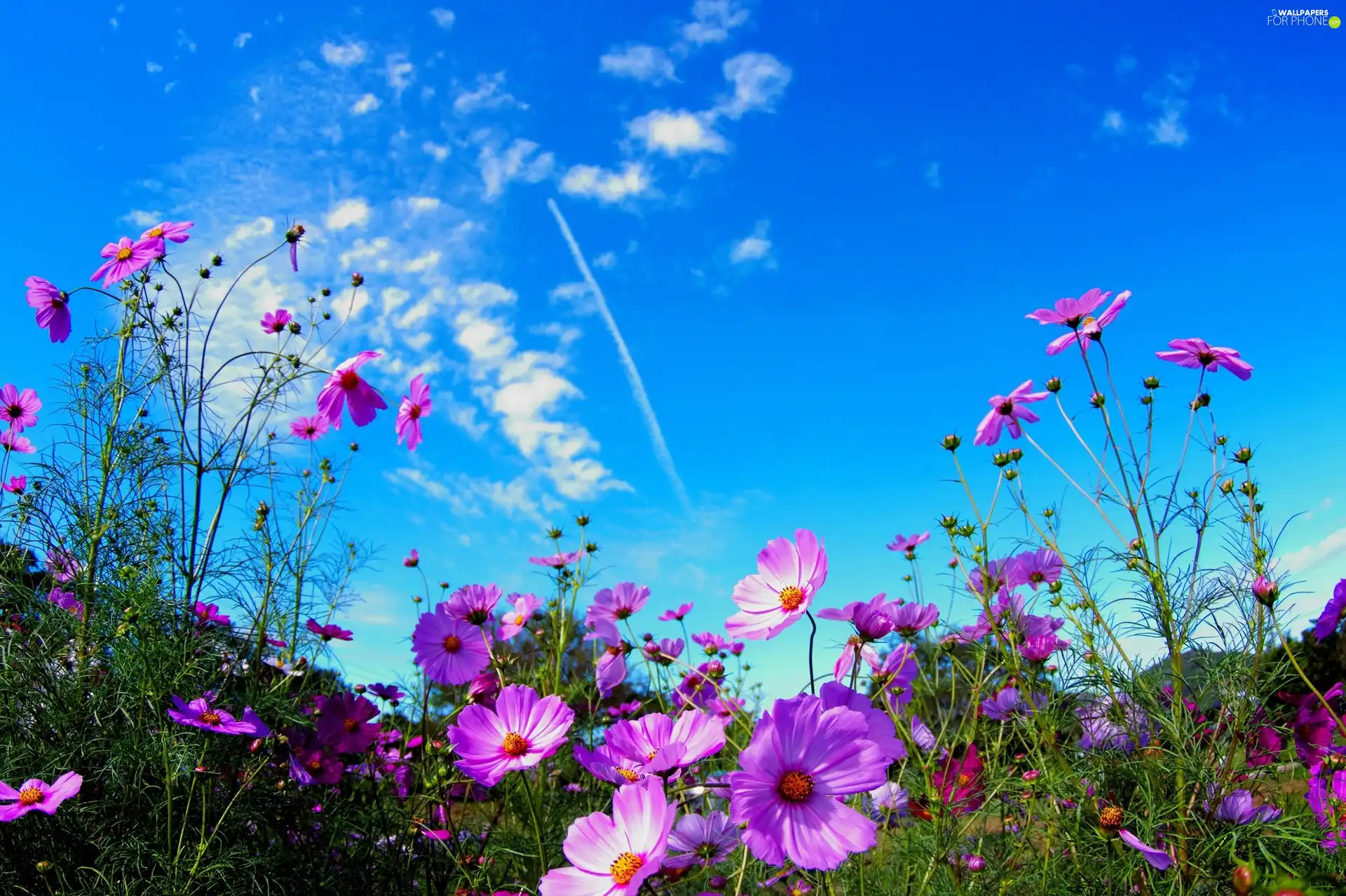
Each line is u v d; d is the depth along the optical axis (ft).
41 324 2.83
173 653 2.33
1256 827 1.98
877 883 2.20
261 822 2.49
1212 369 2.38
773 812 1.38
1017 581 2.59
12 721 2.35
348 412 2.82
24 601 2.54
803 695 1.44
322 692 2.99
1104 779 2.19
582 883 1.47
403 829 2.64
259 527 2.88
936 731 2.63
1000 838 2.43
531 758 1.85
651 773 1.67
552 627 3.17
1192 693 2.30
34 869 2.27
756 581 1.81
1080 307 2.45
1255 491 2.25
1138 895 2.06
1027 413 2.62
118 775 2.26
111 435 2.69
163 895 2.10
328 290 3.19
